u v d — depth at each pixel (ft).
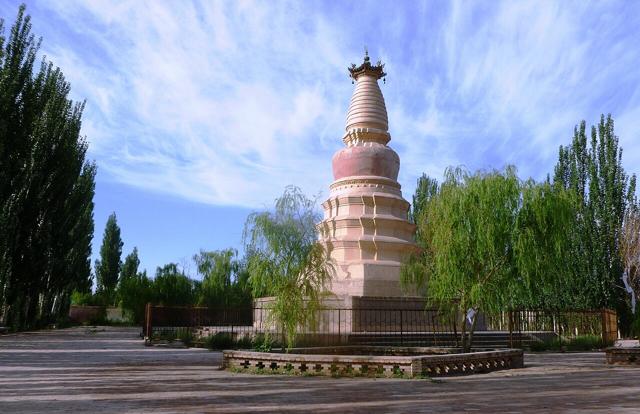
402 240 118.83
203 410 34.60
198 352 91.71
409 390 46.26
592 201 157.99
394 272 113.29
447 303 82.12
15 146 133.28
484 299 74.54
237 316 140.15
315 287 70.59
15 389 45.47
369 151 127.65
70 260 201.87
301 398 40.86
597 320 122.72
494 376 60.08
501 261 75.10
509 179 76.07
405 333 96.73
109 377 55.11
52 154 158.20
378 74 137.28
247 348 92.07
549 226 75.87
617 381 54.80
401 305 105.40
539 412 34.40
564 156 170.91
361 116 133.08
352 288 110.42
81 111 172.55
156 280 196.85
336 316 101.09
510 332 101.91
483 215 73.51
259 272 69.82
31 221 153.38
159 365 68.69
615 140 160.15
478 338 104.32
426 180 189.67
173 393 43.29
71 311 259.80
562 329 123.75
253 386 48.49
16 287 155.22
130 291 203.41
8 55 129.90
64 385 48.42
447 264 74.59
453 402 38.99
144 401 38.70
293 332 68.80
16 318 161.48
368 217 119.55
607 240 154.20
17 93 132.46
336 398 40.98
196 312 136.67
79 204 192.95
